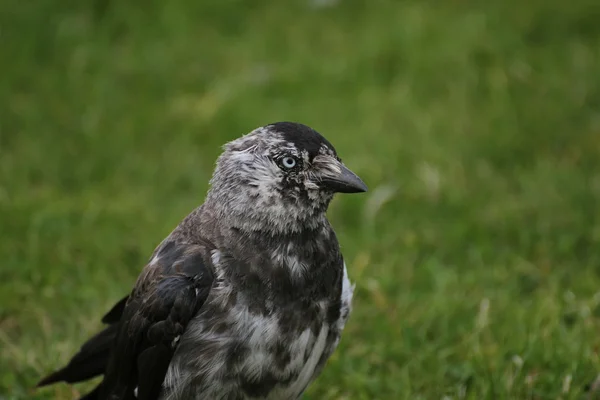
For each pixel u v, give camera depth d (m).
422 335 9.79
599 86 14.50
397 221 11.91
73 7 16.39
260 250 7.37
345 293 7.72
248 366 7.26
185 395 7.38
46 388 9.27
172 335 7.29
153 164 13.22
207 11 16.53
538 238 11.54
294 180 7.47
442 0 16.80
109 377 7.94
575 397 8.68
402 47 15.28
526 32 15.80
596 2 16.48
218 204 7.62
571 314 10.05
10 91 14.57
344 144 13.33
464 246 11.52
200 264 7.38
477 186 12.57
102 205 12.07
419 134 13.52
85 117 14.09
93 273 10.95
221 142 13.71
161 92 14.87
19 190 12.48
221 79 14.94
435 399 9.09
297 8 16.70
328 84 14.75
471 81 14.62
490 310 10.14
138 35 15.95
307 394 9.23
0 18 15.91
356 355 9.65
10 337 10.14
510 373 8.87
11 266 10.89
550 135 13.55
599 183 12.50
